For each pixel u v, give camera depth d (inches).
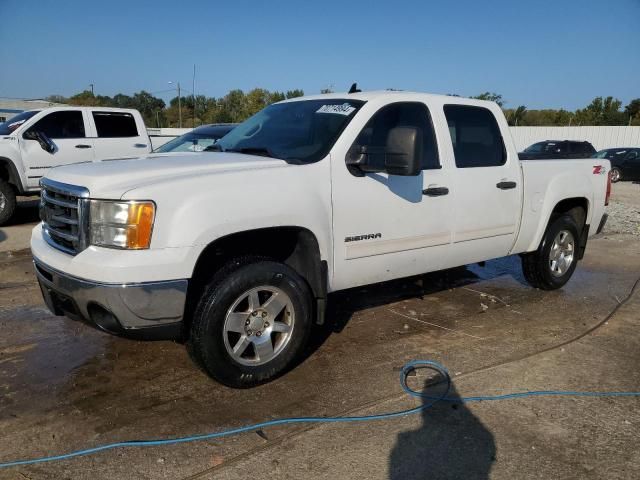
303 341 153.1
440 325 200.2
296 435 125.7
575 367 165.3
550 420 134.5
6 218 392.5
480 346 180.7
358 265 164.6
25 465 113.3
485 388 150.3
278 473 112.1
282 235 154.4
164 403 139.6
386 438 125.3
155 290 125.2
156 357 167.5
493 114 205.2
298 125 175.2
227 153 169.0
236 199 135.1
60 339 180.2
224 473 111.9
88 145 426.0
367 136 165.6
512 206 207.5
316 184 151.2
